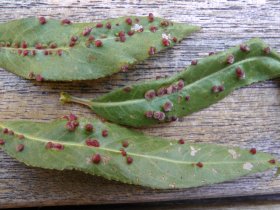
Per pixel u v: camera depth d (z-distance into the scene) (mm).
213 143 121
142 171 112
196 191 122
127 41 115
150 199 122
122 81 119
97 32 115
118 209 131
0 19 119
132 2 121
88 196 120
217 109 122
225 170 115
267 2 125
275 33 125
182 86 117
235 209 131
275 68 119
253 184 123
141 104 116
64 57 114
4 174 118
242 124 123
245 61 119
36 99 118
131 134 115
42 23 116
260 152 118
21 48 116
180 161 115
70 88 118
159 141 116
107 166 110
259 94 123
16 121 115
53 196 119
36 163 110
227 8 124
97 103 117
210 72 118
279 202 132
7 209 125
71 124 112
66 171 119
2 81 118
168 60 120
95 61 113
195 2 123
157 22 118
